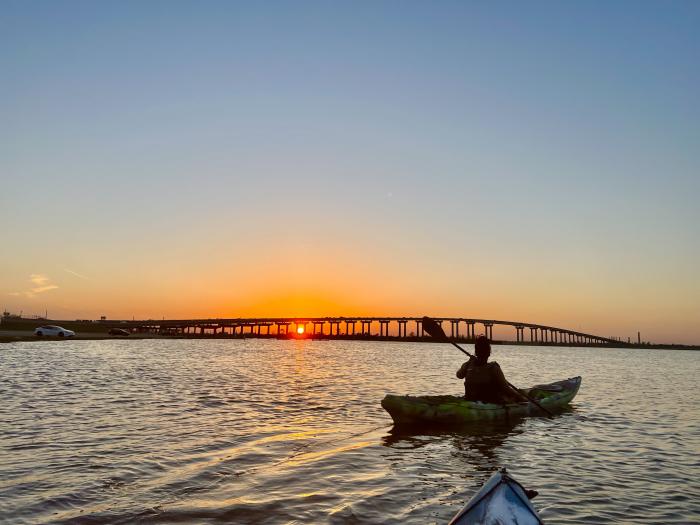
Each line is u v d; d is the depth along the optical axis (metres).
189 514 6.31
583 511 6.88
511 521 4.97
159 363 34.25
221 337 162.12
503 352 120.06
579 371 42.06
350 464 9.09
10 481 7.47
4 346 47.72
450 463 9.46
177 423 12.37
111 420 12.56
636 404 18.97
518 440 11.81
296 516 6.32
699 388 26.61
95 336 84.56
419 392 21.28
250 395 18.41
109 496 6.92
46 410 13.84
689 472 9.04
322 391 20.45
